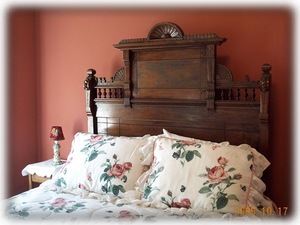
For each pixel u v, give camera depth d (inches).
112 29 105.1
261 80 75.4
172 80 88.0
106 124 99.8
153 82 90.9
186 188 63.7
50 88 118.3
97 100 100.4
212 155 67.6
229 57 86.7
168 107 89.0
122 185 71.8
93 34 108.8
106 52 106.9
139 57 92.7
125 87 94.3
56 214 61.5
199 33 90.3
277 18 81.1
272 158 81.7
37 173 101.4
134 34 101.3
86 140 85.7
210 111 83.1
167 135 82.2
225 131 81.6
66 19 113.3
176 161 68.7
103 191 72.2
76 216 60.3
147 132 92.7
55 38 116.0
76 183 75.8
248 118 78.7
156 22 97.3
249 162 67.0
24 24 115.3
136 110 94.2
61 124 117.5
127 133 96.1
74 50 112.9
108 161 76.1
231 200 59.6
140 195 69.7
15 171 113.7
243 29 84.7
